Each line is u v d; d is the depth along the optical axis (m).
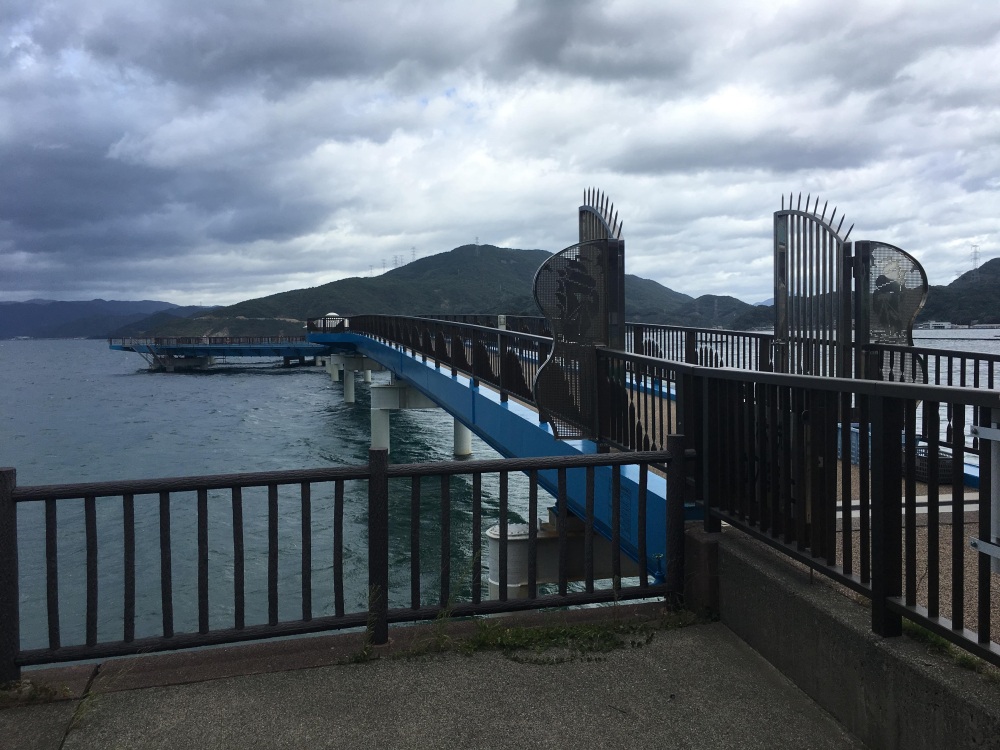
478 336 14.11
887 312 7.73
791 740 3.01
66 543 16.30
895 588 2.93
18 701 3.44
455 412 16.28
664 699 3.38
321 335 53.62
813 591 3.45
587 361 7.55
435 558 14.81
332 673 3.69
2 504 3.56
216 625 11.53
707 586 4.29
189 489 3.78
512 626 4.20
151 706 3.38
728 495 4.33
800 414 3.65
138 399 60.38
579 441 8.09
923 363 7.29
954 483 2.65
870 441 3.08
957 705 2.44
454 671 3.70
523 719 3.23
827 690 3.21
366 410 49.38
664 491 5.94
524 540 9.68
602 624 4.21
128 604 3.76
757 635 3.82
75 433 39.16
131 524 3.75
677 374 5.17
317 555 15.04
